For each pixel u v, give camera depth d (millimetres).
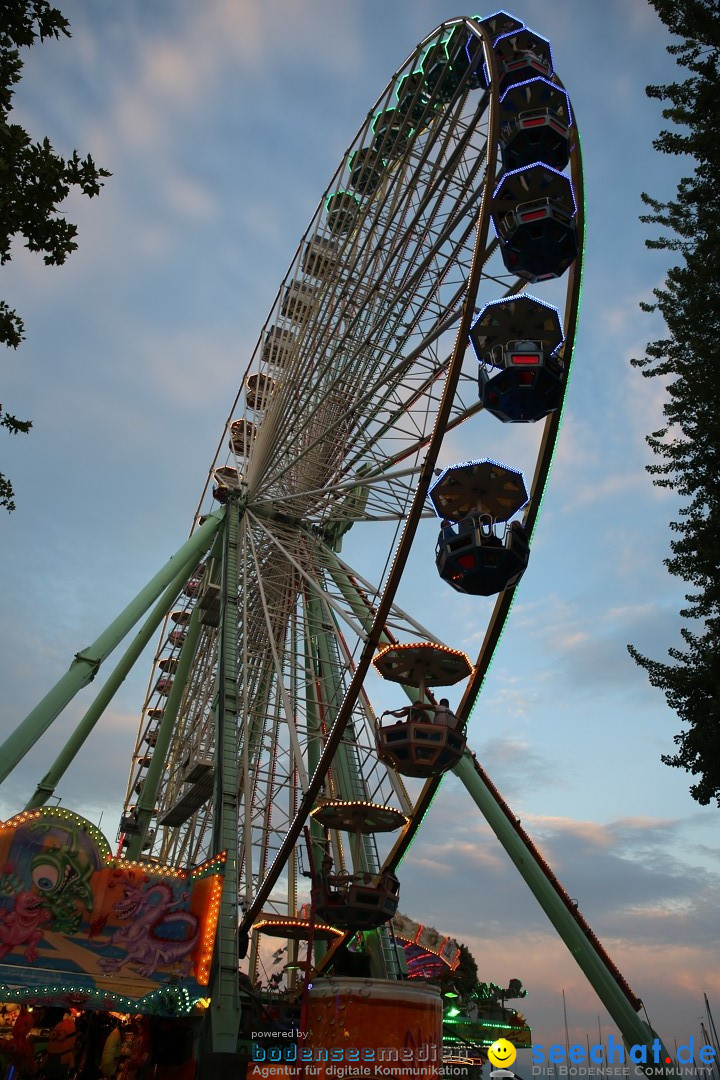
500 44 24047
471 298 19328
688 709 16531
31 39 12352
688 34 18906
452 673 21516
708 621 17219
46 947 18781
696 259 18766
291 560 29438
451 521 21469
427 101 26531
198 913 20500
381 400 28031
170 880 20641
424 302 26219
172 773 38500
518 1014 31875
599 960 20969
